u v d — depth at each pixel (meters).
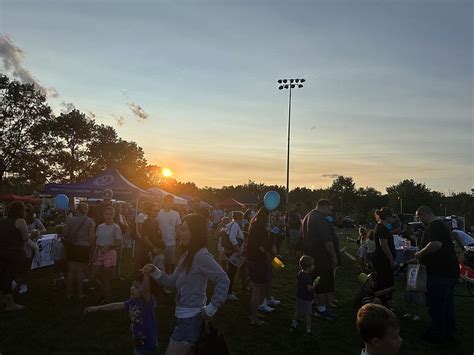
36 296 7.26
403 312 7.17
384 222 6.80
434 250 5.45
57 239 7.93
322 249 6.44
